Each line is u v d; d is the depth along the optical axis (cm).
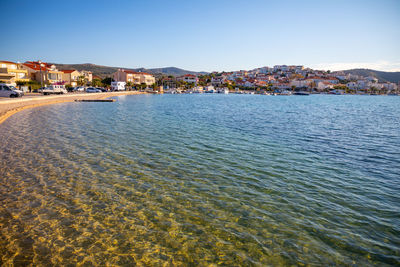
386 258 666
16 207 858
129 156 1487
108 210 860
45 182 1069
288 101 10200
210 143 1905
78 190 1002
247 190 1062
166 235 737
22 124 2483
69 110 3969
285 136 2300
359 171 1351
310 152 1733
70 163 1323
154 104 6138
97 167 1277
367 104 8831
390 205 961
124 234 733
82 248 669
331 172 1323
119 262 625
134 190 1022
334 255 673
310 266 632
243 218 841
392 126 3114
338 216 873
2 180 1075
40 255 638
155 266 617
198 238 728
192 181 1137
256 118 3712
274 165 1411
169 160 1435
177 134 2227
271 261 645
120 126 2575
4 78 7425
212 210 887
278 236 749
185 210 880
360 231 788
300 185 1134
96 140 1877
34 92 7250
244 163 1427
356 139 2233
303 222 829
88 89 9081
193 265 624
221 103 7581
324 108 6362
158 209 880
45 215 814
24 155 1438
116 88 11425
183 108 5212
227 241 719
